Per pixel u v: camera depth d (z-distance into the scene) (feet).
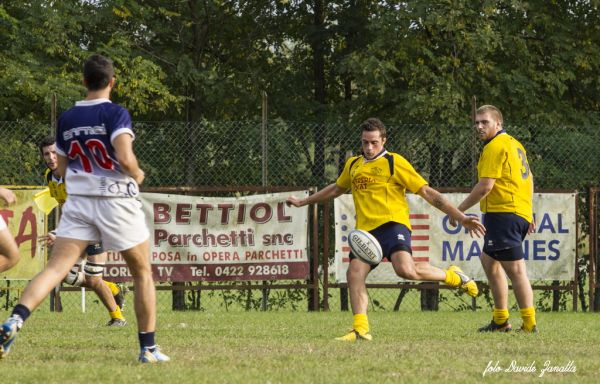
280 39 235.81
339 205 141.90
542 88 215.51
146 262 59.26
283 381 51.49
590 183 158.81
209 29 233.55
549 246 142.41
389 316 123.65
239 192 148.05
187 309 152.66
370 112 218.79
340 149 154.20
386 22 199.21
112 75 58.49
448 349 71.31
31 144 146.82
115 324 101.14
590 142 158.81
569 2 221.25
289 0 229.86
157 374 53.01
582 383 53.11
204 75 214.69
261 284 143.13
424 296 156.04
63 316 121.39
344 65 199.72
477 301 162.20
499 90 203.21
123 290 141.08
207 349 69.62
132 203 58.08
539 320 116.78
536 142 159.84
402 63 209.77
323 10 229.04
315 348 71.36
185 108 221.46
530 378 54.90
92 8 208.54
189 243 140.05
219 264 140.26
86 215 57.57
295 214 140.97
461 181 152.25
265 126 143.23
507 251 91.50
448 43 205.16
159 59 217.97
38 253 135.44
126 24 219.00
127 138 56.65
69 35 209.36
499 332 91.61
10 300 150.41
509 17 211.41
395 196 83.35
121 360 61.31
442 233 141.79
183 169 152.56
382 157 83.35
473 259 142.10
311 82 231.50
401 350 70.18
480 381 53.26
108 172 57.47
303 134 154.30
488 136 91.50
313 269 142.31
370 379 52.75
